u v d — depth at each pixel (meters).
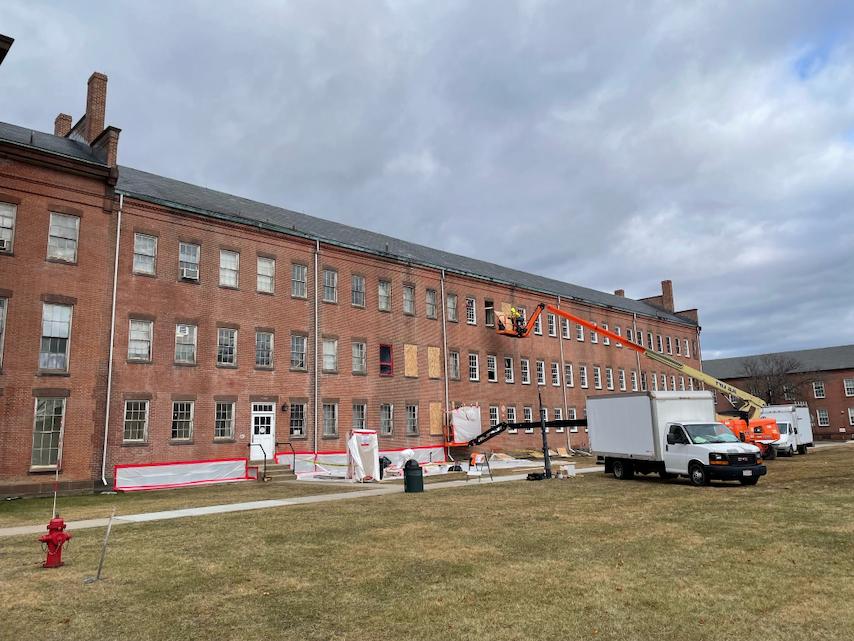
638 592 8.65
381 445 38.28
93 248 27.17
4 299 24.53
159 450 28.12
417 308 42.59
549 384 52.56
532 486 23.75
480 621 7.58
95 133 31.00
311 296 35.78
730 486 21.88
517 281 53.09
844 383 81.25
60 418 25.30
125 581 9.73
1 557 11.73
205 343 30.53
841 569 9.64
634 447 25.34
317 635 7.24
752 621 7.37
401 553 11.48
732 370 92.62
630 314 64.25
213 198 35.59
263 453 31.58
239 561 11.02
